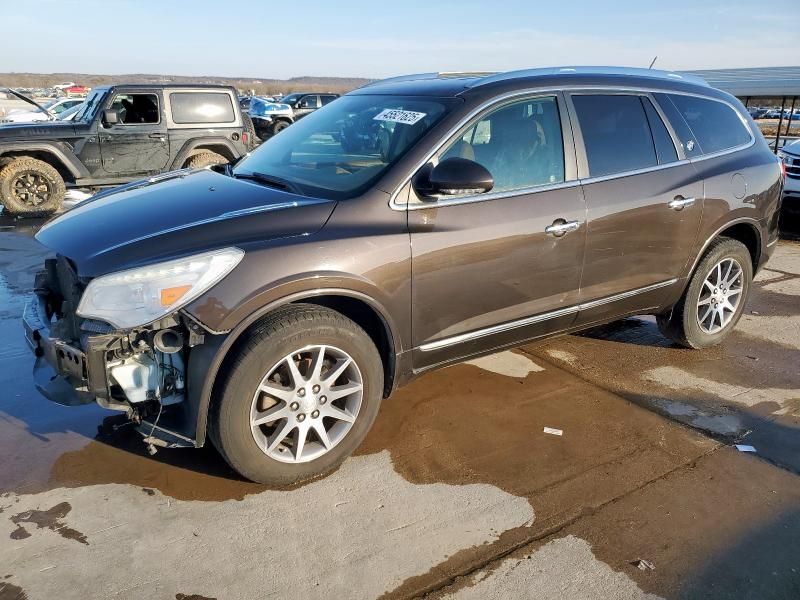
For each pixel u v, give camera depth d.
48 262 3.26
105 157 10.12
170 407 2.85
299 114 24.53
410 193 3.05
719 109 4.45
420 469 3.09
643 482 3.04
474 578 2.41
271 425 2.98
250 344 2.64
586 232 3.56
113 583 2.33
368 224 2.92
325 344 2.81
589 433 3.47
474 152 3.26
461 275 3.17
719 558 2.55
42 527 2.60
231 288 2.59
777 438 3.48
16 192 9.72
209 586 2.33
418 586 2.37
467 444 3.33
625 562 2.51
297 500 2.83
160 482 2.92
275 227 2.79
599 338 4.88
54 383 2.77
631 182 3.77
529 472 3.10
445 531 2.66
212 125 10.87
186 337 2.64
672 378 4.19
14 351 4.34
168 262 2.55
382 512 2.77
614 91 3.85
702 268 4.32
